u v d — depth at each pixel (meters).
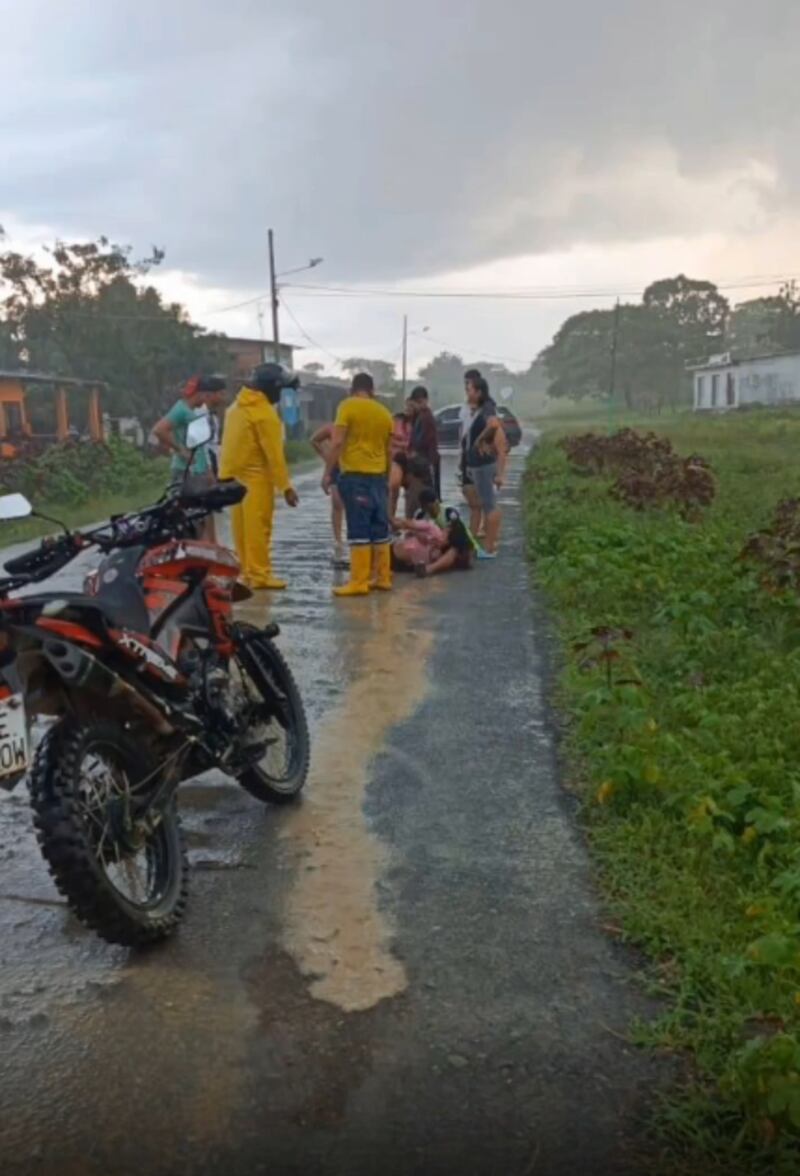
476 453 11.78
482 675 7.01
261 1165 2.76
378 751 5.62
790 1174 2.69
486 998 3.42
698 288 103.62
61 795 3.49
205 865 4.37
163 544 4.42
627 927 3.78
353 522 9.57
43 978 3.57
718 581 8.49
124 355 45.16
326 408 61.41
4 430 31.31
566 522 12.98
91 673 3.53
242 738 4.60
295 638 8.01
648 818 4.51
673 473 14.08
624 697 5.47
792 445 32.25
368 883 4.20
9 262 44.84
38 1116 2.93
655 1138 2.83
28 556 3.99
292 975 3.58
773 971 3.40
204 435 9.60
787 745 5.27
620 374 102.94
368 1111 2.94
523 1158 2.77
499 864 4.34
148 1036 3.26
